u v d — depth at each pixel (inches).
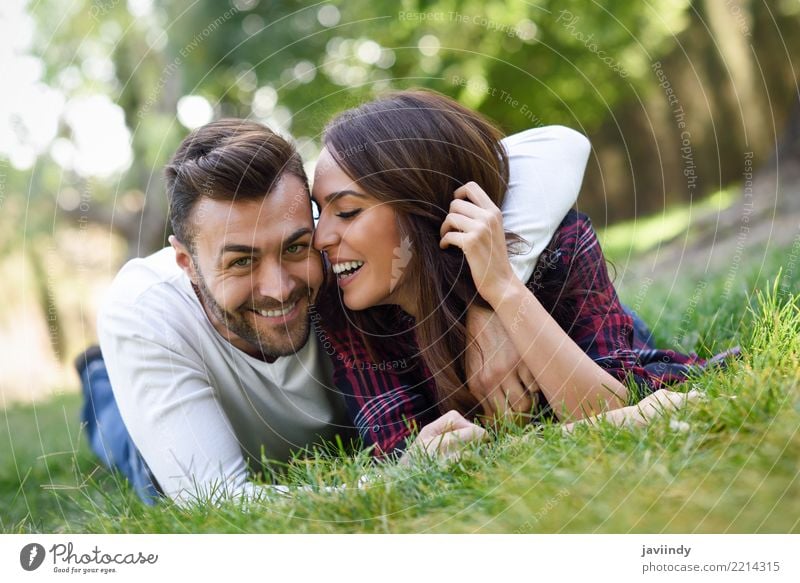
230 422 76.6
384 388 72.3
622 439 57.5
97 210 322.0
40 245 308.8
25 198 308.5
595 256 77.3
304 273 68.9
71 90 307.0
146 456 72.1
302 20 279.4
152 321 71.2
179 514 62.0
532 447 58.9
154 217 317.4
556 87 282.5
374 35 273.7
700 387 63.7
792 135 205.2
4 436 135.3
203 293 70.4
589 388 67.1
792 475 51.1
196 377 71.3
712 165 339.0
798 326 70.1
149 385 70.4
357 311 73.8
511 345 70.6
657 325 103.5
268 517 58.3
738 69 314.7
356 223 68.6
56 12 297.0
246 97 288.4
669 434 56.7
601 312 74.9
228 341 72.7
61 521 74.7
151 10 298.0
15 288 301.6
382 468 60.8
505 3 264.7
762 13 346.3
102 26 301.6
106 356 74.0
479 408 73.0
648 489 53.4
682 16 313.7
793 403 56.2
